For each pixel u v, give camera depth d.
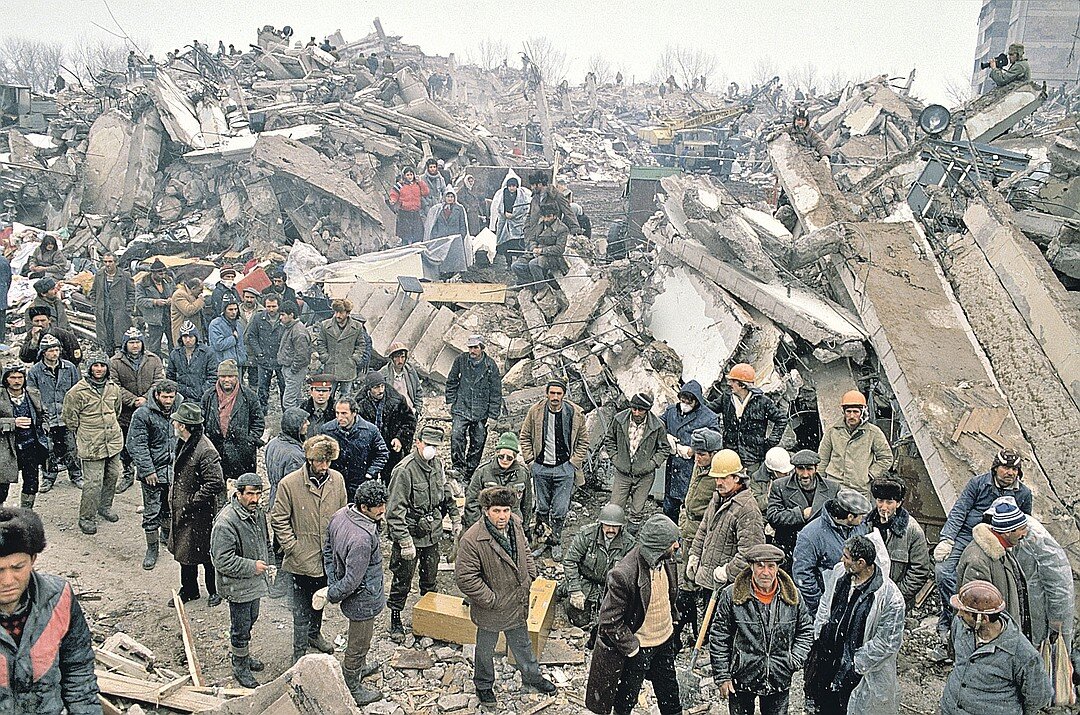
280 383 11.24
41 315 9.39
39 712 3.75
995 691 4.82
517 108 35.78
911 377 8.05
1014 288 8.75
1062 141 11.04
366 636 5.70
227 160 18.00
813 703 5.38
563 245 12.42
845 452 7.34
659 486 8.90
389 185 18.95
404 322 12.21
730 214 10.73
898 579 6.18
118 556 7.62
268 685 4.24
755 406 7.84
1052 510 7.01
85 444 7.83
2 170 20.28
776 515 6.50
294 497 6.01
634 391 9.62
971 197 10.80
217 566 5.73
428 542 6.74
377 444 7.33
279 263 14.77
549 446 7.87
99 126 19.72
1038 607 5.48
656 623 5.26
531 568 5.92
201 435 6.70
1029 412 7.80
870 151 20.67
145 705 5.28
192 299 11.62
